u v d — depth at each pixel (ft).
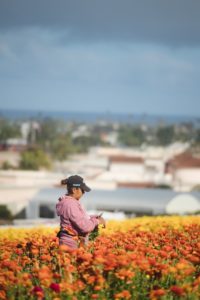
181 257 35.53
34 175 334.85
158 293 27.09
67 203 36.17
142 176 402.72
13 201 252.62
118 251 35.63
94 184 291.38
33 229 69.31
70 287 27.68
